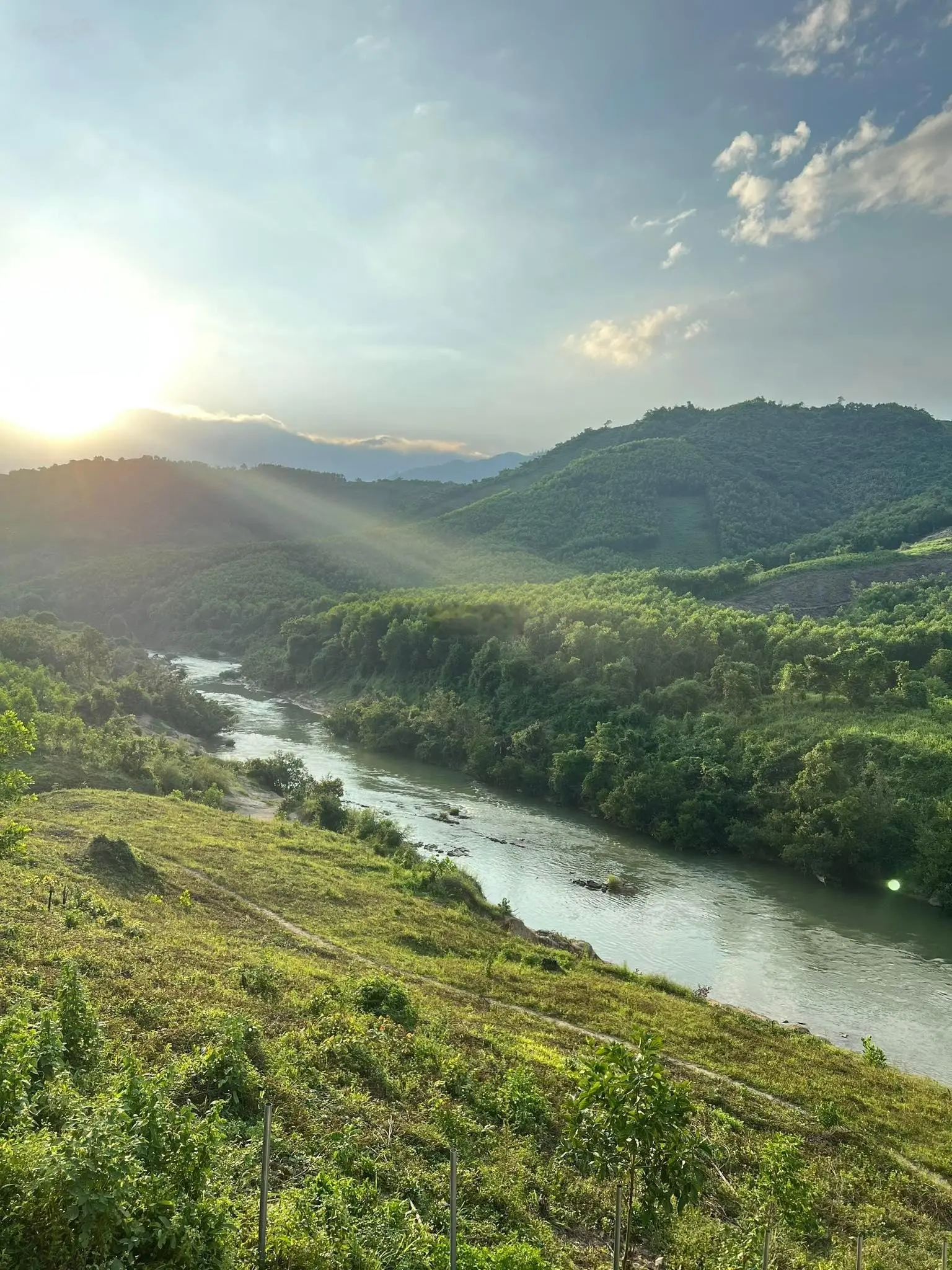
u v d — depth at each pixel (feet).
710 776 246.68
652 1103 43.83
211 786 238.89
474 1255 48.03
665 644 336.08
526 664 352.08
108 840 135.54
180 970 88.58
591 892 199.93
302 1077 69.77
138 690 349.20
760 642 333.83
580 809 276.00
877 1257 62.59
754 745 256.11
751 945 170.30
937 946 171.63
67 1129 38.52
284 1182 51.83
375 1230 47.44
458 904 164.86
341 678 466.70
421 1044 84.07
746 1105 88.28
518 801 284.00
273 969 97.25
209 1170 40.83
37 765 211.82
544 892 198.29
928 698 263.70
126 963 85.40
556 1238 56.90
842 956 165.27
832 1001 145.48
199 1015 74.02
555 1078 83.87
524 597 443.32
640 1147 43.52
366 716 364.99
